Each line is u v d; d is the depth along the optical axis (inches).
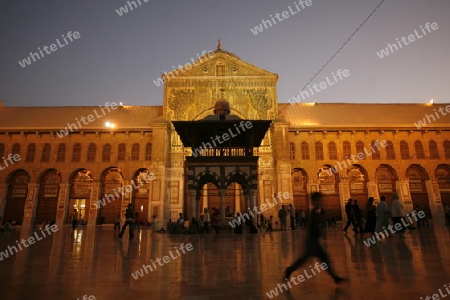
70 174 1632.6
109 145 1674.5
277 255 378.6
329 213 1624.0
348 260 319.6
